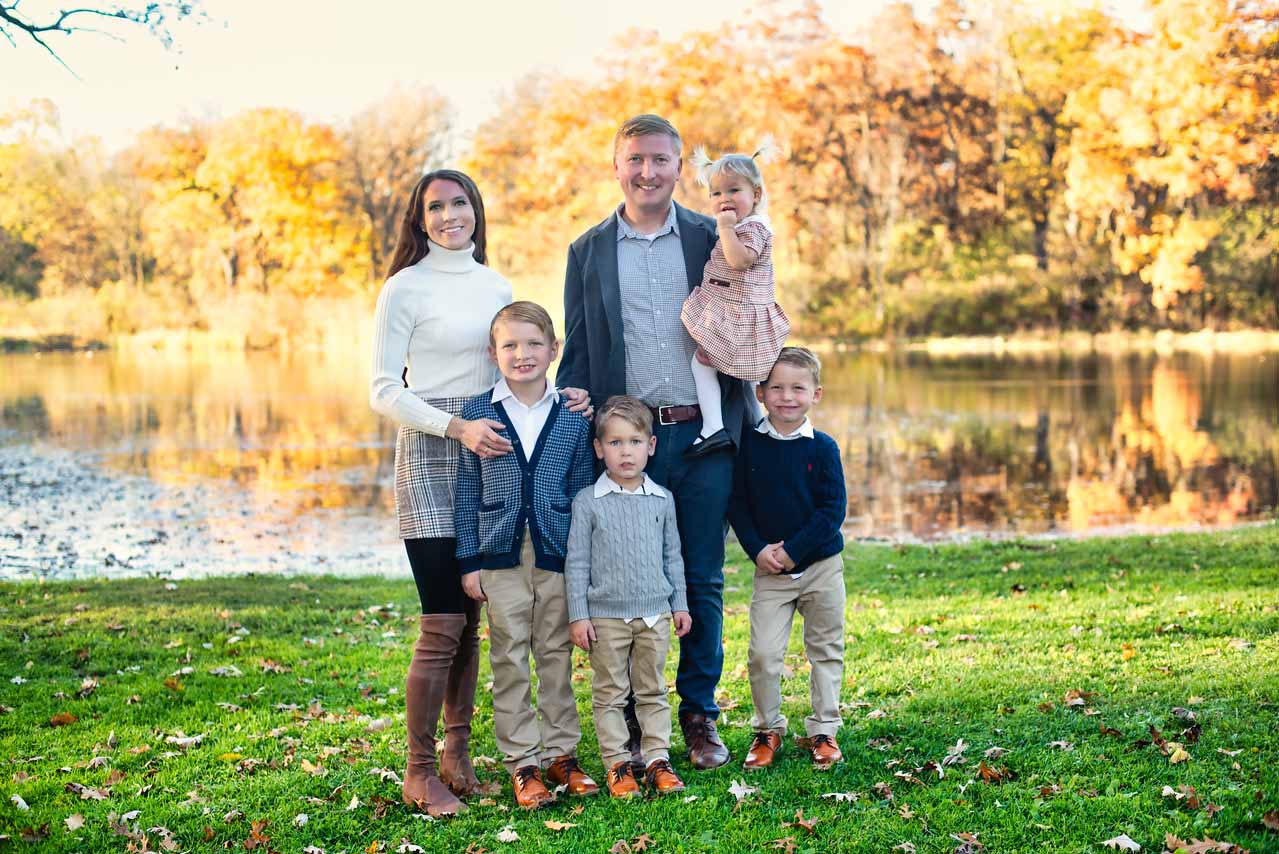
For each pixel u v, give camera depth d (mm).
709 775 3939
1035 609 6742
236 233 46812
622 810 3650
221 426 22297
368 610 7598
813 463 3975
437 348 3842
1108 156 34812
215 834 3674
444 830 3607
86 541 11844
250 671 5961
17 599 7984
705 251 4086
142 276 47344
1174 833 3270
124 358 40000
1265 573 7438
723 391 4035
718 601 4109
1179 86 28438
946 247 41719
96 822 3789
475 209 3920
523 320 3740
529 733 3809
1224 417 20141
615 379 4066
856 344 39281
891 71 41750
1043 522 12023
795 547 3904
